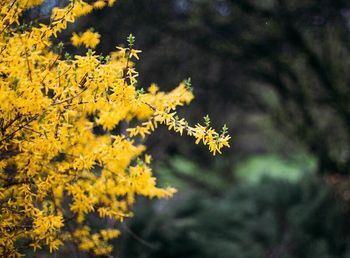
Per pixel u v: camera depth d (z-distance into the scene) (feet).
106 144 8.93
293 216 27.09
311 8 22.88
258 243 24.85
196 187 35.94
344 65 26.66
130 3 18.60
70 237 10.12
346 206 26.89
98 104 7.87
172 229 20.51
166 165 29.12
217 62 26.16
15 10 7.79
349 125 27.61
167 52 23.22
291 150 38.11
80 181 8.89
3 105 7.25
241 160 44.96
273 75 27.14
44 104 7.44
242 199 28.94
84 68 7.42
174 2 21.95
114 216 9.73
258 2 24.13
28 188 8.18
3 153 8.25
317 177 29.17
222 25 23.56
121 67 7.88
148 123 8.00
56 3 9.97
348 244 26.03
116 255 12.32
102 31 15.89
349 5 22.84
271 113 31.58
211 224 23.82
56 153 8.11
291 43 24.18
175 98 8.15
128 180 8.53
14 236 8.34
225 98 29.99
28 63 7.30
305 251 25.62
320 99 27.25
